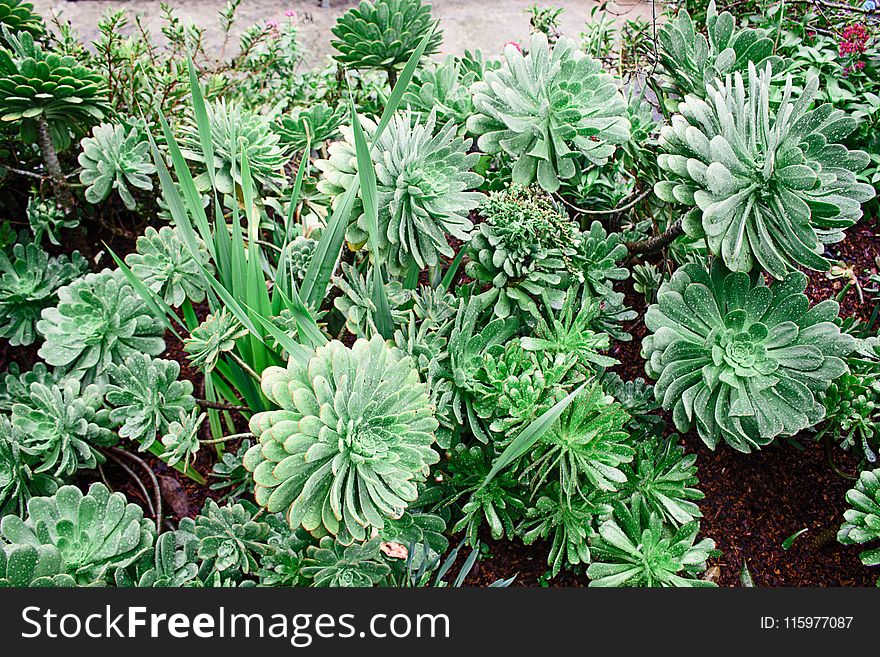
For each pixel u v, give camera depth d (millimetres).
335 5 3365
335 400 993
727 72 1396
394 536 1234
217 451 1483
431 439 1074
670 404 1239
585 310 1384
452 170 1352
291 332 1271
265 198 1606
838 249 1756
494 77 1318
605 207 1815
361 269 1505
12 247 1701
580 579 1362
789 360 1230
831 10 2021
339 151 1359
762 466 1489
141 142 1530
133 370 1259
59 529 1084
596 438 1236
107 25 1781
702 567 1297
